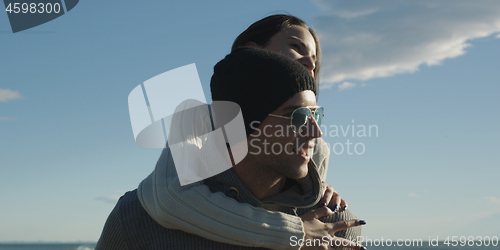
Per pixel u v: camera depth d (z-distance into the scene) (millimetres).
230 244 1205
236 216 1188
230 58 1233
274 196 1296
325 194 1495
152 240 1249
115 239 1313
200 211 1182
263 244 1188
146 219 1267
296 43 2566
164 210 1195
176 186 1217
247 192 1249
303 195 1348
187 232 1215
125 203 1340
